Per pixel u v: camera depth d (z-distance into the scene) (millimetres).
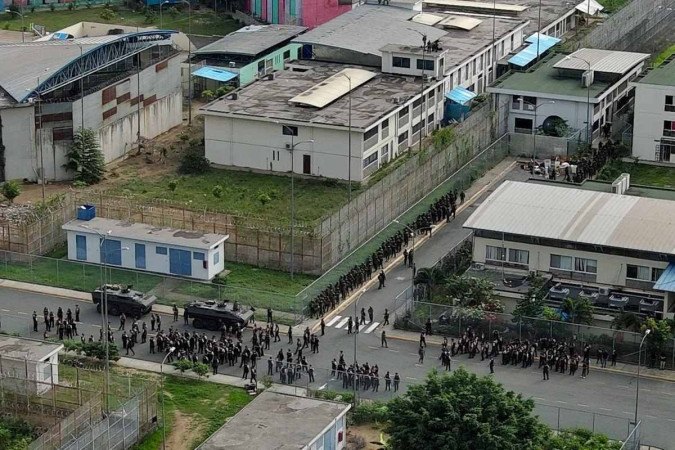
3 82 196750
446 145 199250
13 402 133750
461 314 154000
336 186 191250
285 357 148625
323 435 126250
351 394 137750
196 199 187500
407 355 150250
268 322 155375
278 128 194375
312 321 158250
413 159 190625
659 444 132250
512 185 177000
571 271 161500
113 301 158375
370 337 154375
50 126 194500
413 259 174750
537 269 163125
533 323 151250
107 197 183750
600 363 148625
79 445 124688
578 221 164750
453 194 190500
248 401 139375
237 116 195500
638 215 166000
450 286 158500
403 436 123875
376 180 191625
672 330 150125
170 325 156500
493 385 126438
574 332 150125
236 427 126062
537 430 124875
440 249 178000
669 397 141875
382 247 173375
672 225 163125
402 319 156125
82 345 147125
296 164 195125
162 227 172625
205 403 139000
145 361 147500
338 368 143500
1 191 189000
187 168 198000
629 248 157750
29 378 136125
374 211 180500
